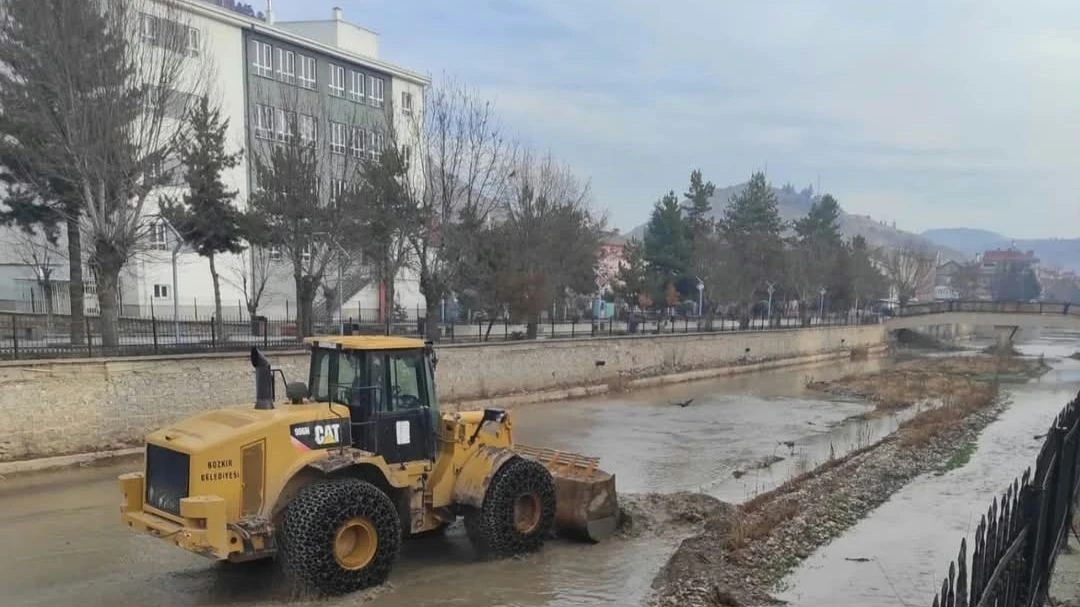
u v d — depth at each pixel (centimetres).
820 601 938
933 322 6312
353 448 960
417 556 1064
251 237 2789
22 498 1408
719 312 6662
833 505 1381
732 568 1020
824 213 8431
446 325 3572
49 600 900
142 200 2128
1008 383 4022
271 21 4753
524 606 895
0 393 1593
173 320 2978
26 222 2616
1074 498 943
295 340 2619
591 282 4859
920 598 958
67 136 2000
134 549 1093
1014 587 563
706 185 7125
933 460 1892
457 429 1055
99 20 2027
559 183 4259
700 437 2252
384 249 2986
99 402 1744
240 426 880
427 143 3156
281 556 880
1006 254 18312
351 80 4731
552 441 2147
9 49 2011
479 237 3297
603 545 1135
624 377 3544
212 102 3309
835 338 5716
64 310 3462
